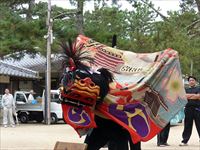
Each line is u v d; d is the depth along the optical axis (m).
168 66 7.54
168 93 7.48
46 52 29.77
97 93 6.75
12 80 38.25
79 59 6.82
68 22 35.12
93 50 7.70
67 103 6.93
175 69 7.58
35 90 42.91
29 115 30.98
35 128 25.28
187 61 31.00
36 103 31.02
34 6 33.53
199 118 16.25
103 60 7.71
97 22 44.97
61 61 6.95
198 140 18.16
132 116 7.18
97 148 7.18
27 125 28.31
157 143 16.12
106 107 7.08
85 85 6.68
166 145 16.05
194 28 39.03
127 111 7.17
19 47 28.89
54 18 30.12
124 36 40.19
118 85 7.32
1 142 17.05
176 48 31.14
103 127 7.17
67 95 6.83
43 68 41.56
